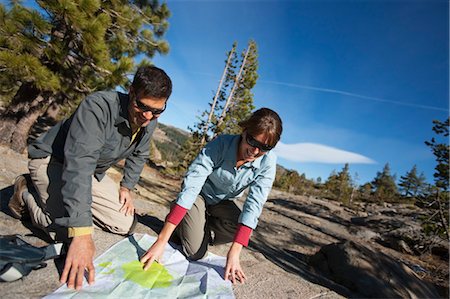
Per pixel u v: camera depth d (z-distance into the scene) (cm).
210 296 159
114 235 214
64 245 165
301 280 234
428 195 1264
